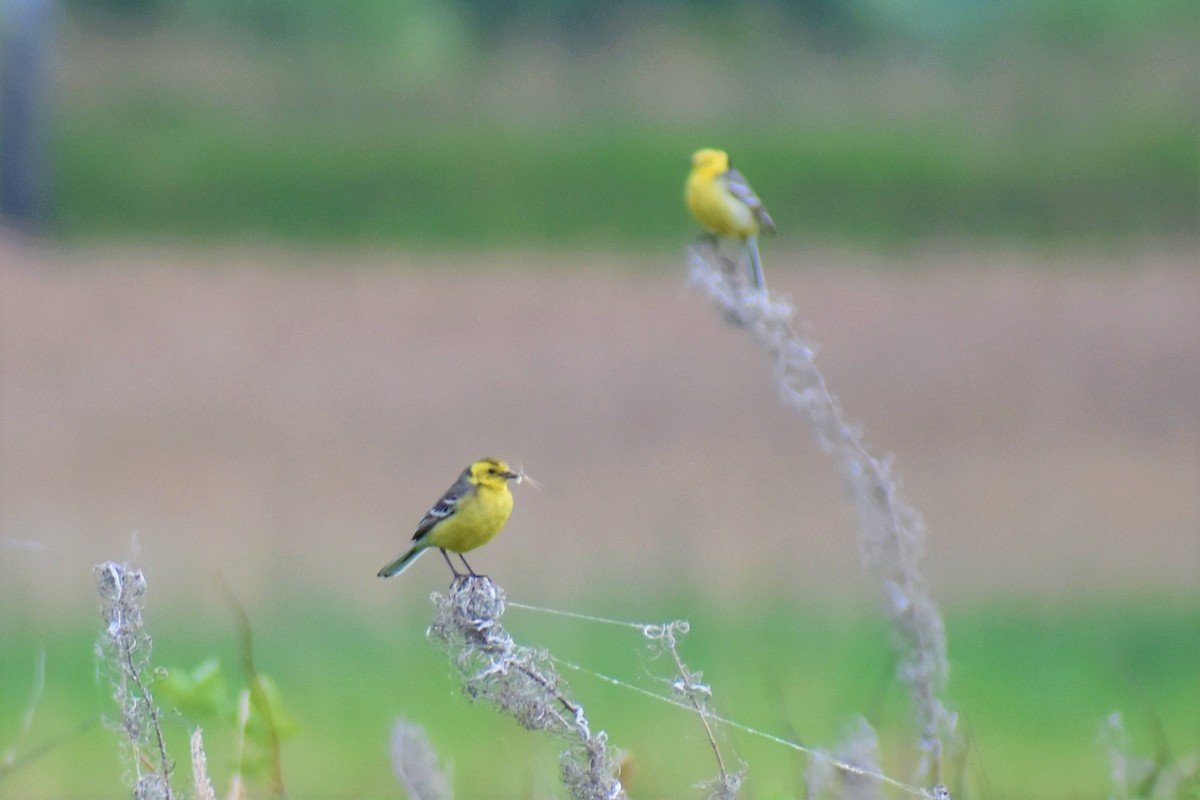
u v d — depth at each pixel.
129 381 23.14
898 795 6.08
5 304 27.58
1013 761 9.86
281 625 12.94
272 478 18.58
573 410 22.30
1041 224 39.03
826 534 16.45
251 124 42.75
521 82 45.78
